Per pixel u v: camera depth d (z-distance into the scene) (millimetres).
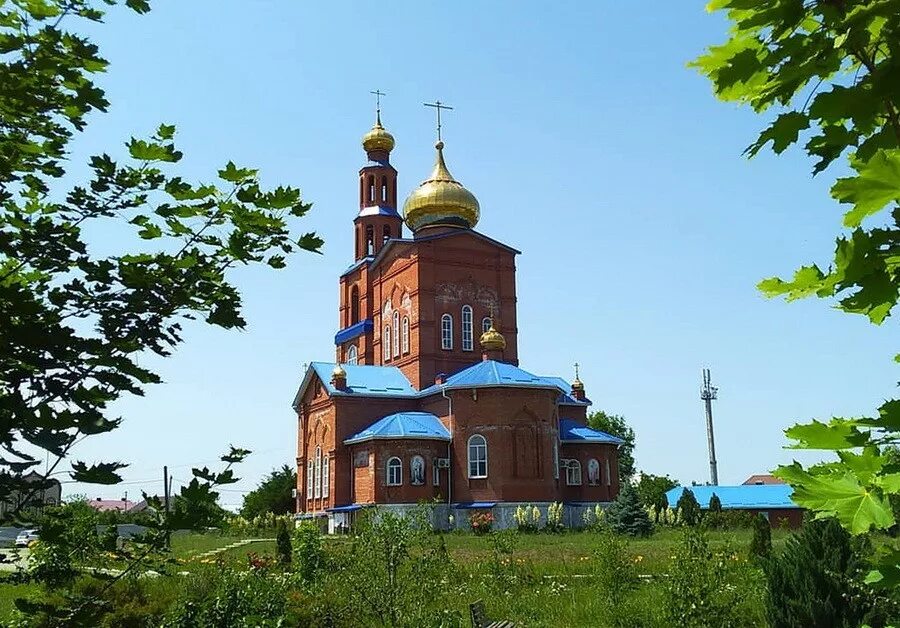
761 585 16000
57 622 5430
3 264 5672
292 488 77188
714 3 3066
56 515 5406
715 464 73062
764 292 3230
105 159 5469
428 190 60906
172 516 5230
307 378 58969
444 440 50844
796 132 3166
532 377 51750
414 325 56062
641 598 19203
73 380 5129
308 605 14039
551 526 47375
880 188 2680
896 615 10148
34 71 5242
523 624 17188
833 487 3189
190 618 12016
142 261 5516
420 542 16125
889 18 2893
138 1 5496
